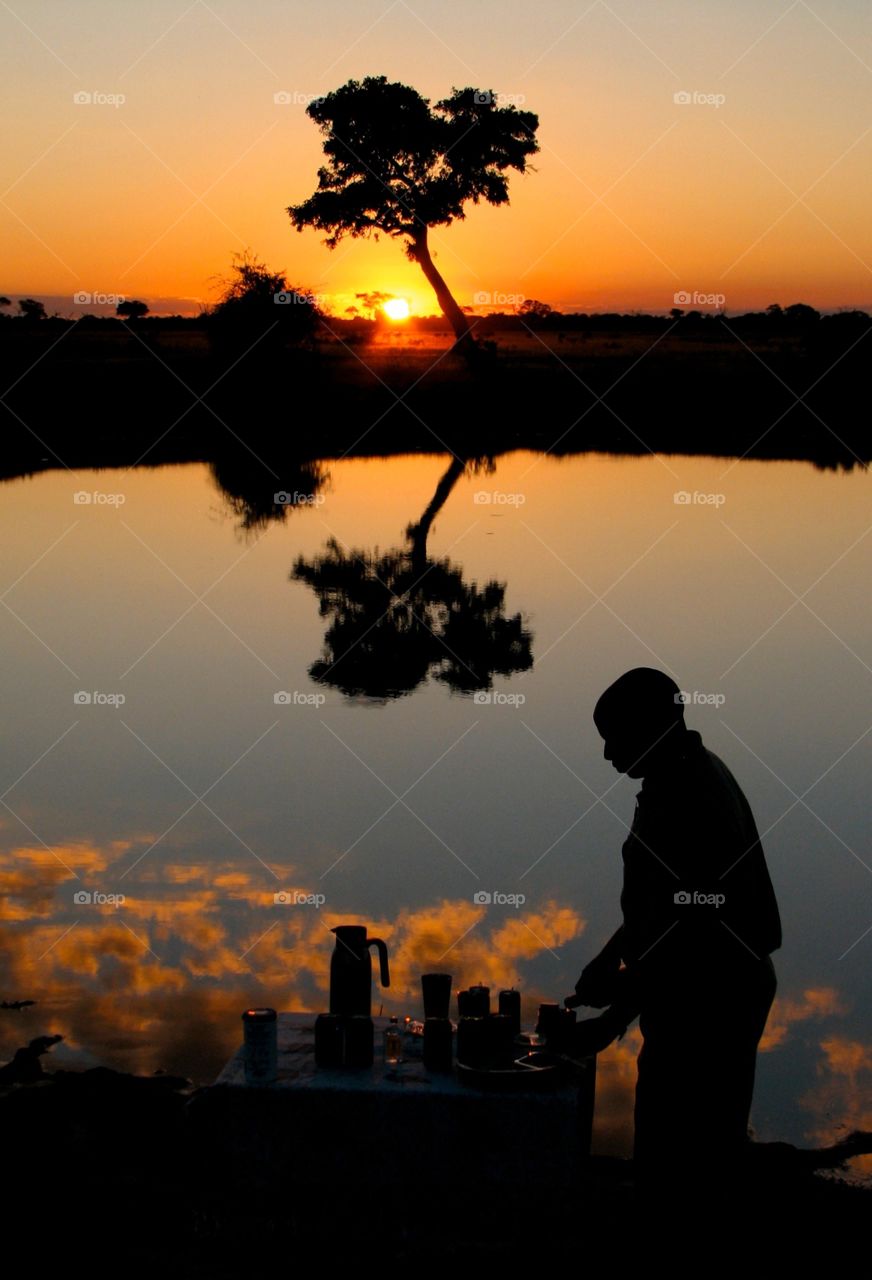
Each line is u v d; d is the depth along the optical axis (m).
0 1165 3.41
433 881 5.82
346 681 9.54
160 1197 3.26
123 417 31.25
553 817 6.71
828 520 17.48
